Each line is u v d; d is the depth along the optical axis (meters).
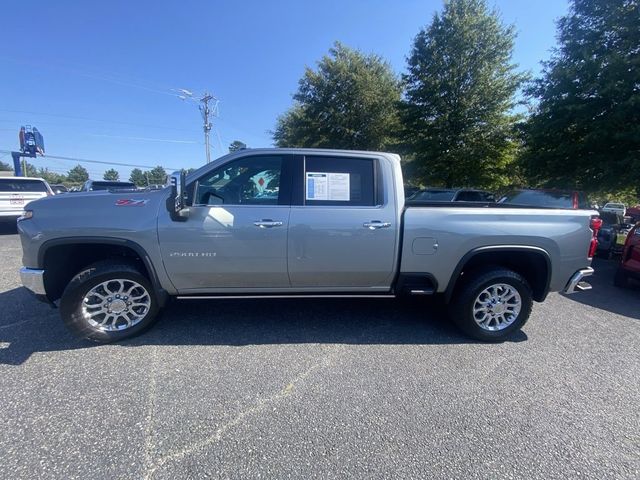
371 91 25.05
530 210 3.58
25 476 1.84
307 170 3.47
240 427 2.26
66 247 3.35
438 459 2.04
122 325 3.37
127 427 2.23
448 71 18.47
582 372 3.07
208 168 3.38
